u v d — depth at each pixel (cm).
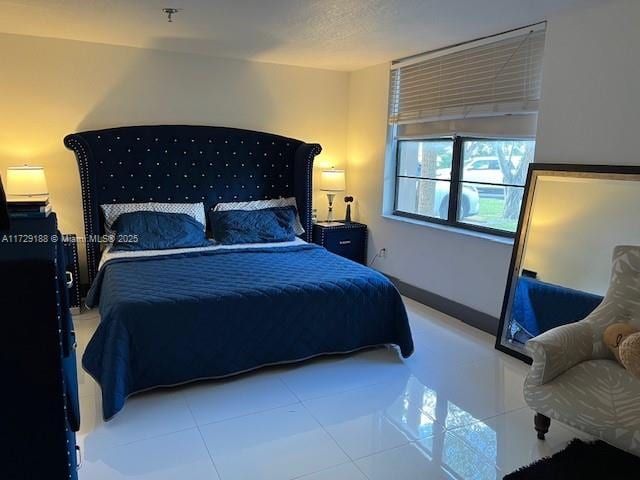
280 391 284
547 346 224
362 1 296
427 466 218
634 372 214
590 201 296
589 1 283
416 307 446
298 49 430
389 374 308
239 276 328
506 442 238
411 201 488
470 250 397
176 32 379
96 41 416
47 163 421
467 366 321
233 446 230
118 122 440
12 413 116
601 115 292
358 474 212
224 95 479
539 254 325
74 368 166
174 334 273
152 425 246
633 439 192
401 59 464
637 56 272
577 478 208
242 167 489
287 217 476
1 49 392
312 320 310
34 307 111
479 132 394
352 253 526
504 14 316
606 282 287
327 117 536
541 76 331
